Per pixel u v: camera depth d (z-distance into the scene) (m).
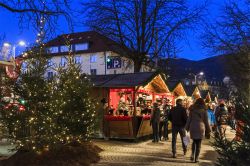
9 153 12.08
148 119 18.06
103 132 17.33
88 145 12.52
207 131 11.10
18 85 10.60
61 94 11.19
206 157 12.44
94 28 27.83
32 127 10.35
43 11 9.99
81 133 11.94
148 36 28.20
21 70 10.95
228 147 4.56
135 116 16.94
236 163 4.42
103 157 12.08
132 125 16.86
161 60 29.42
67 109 11.30
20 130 10.38
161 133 18.72
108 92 17.64
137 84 17.00
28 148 10.43
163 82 20.17
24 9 9.84
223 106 15.13
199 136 11.09
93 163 11.02
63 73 12.26
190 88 31.67
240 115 4.57
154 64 29.50
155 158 12.06
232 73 20.67
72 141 11.91
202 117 11.17
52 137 10.62
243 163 4.37
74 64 13.38
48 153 10.56
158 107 16.86
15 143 10.41
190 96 30.69
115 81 17.78
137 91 18.44
